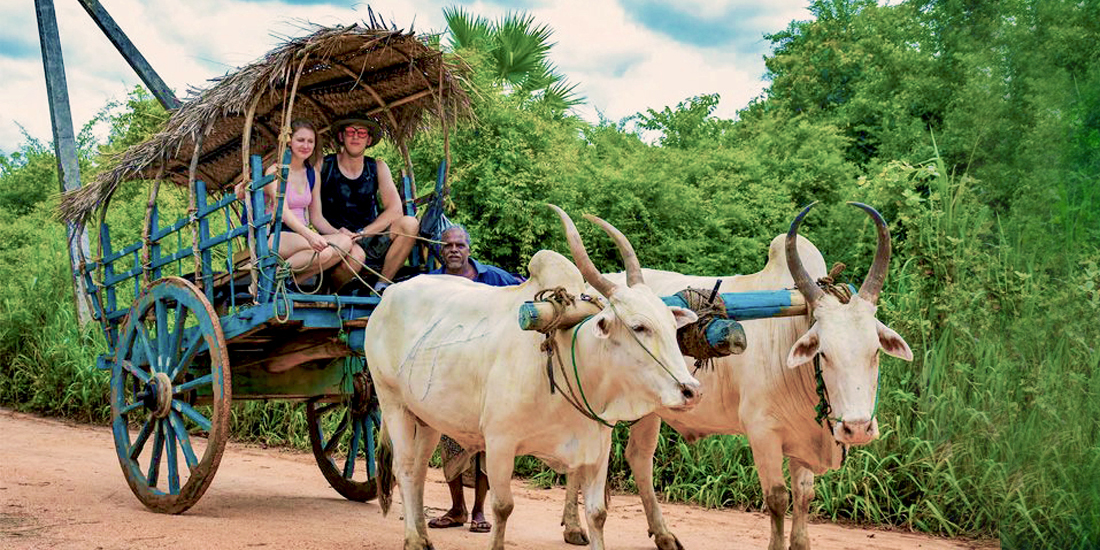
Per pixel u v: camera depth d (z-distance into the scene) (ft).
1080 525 8.12
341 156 22.30
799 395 15.55
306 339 20.10
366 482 22.49
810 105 54.39
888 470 22.18
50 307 41.45
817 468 16.08
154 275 22.80
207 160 24.59
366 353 17.85
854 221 31.76
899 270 26.32
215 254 23.80
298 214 20.76
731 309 14.92
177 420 20.25
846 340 13.98
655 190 33.32
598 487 14.38
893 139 41.32
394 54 20.40
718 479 23.38
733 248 32.78
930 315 23.25
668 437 25.29
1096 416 8.02
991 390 20.25
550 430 14.42
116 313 23.91
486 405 14.76
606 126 44.19
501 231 32.73
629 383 13.52
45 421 36.76
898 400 22.48
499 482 14.52
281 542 17.03
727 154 37.55
